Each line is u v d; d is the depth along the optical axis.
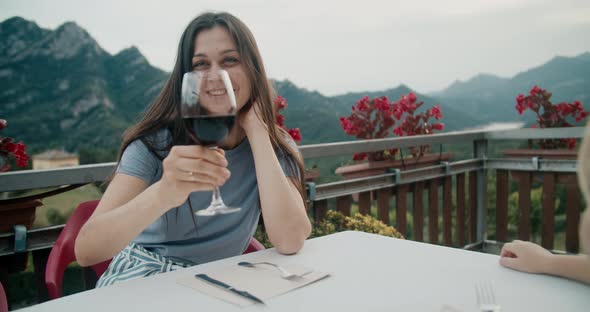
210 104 0.92
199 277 0.91
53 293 1.20
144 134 1.24
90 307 0.79
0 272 1.64
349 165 3.29
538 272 0.92
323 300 0.79
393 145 2.89
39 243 1.69
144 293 0.85
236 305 0.78
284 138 1.47
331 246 1.16
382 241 1.20
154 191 0.97
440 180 3.33
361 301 0.79
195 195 1.26
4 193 1.68
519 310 0.74
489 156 3.53
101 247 1.01
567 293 0.81
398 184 3.00
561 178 3.16
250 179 1.37
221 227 1.30
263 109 1.38
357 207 2.85
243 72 1.36
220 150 0.89
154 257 1.21
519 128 3.26
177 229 1.26
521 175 3.33
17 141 2.00
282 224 1.13
